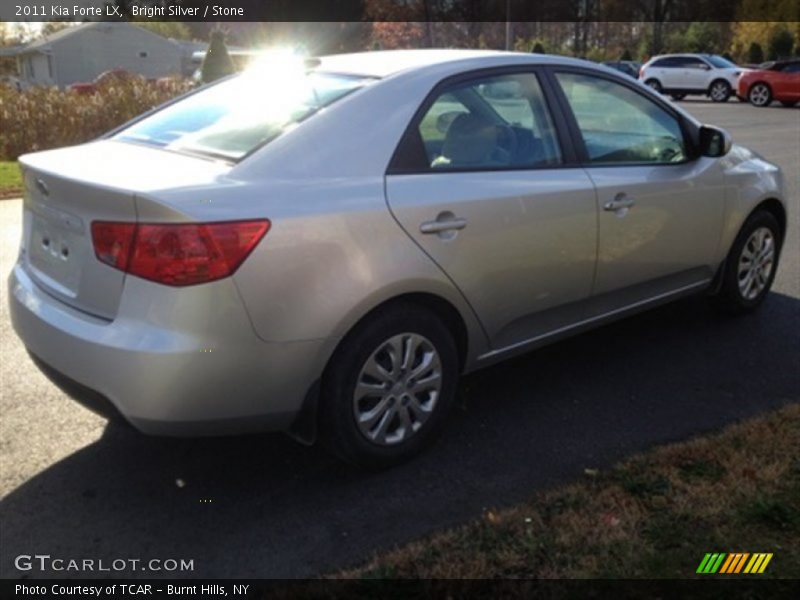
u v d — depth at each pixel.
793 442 3.47
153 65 50.38
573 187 3.85
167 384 2.82
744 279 5.17
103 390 2.93
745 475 3.20
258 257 2.87
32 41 54.06
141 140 3.63
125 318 2.88
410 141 3.40
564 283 3.93
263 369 2.96
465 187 3.46
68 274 3.15
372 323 3.22
